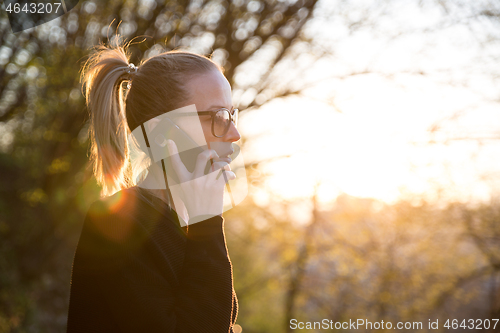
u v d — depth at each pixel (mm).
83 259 927
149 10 5801
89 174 5836
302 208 11383
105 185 1213
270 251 13156
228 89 1130
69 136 5715
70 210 6262
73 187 6234
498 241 10742
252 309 15578
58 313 6812
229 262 963
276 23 6508
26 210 6246
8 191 6234
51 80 5004
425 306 11906
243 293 13773
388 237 11539
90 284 912
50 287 6879
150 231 920
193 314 864
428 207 10609
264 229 11922
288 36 6750
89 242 925
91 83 1276
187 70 1080
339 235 11875
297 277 12484
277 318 15695
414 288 11750
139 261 873
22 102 5828
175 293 907
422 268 11734
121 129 1188
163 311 841
